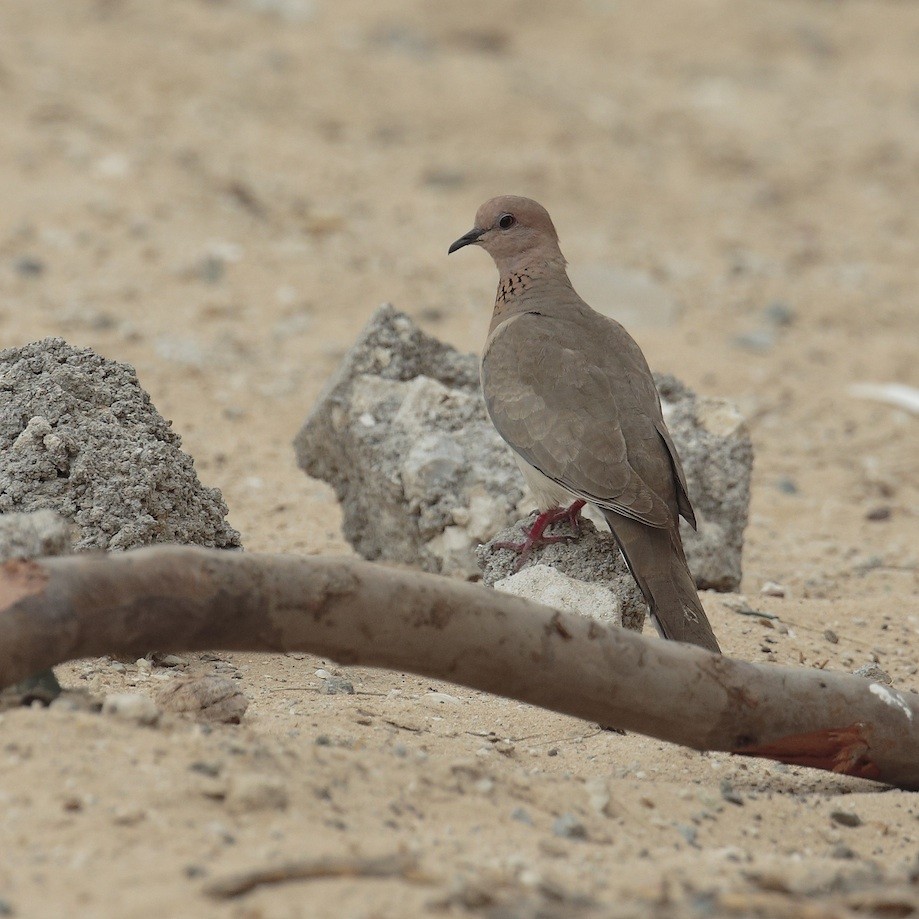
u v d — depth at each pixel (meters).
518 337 10.98
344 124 28.39
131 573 6.68
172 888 5.57
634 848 6.79
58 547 7.45
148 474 9.41
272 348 18.55
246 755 6.82
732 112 33.12
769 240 25.89
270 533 13.41
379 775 7.02
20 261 19.42
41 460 9.31
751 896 5.78
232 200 23.31
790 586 13.12
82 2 31.38
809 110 33.78
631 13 39.12
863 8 41.53
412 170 26.81
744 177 29.23
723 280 23.42
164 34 30.66
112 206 21.77
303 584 6.99
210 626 6.86
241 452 15.61
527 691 7.44
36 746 6.54
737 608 11.70
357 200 24.70
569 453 10.05
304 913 5.46
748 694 7.71
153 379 17.00
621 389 10.43
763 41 38.75
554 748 8.52
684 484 10.16
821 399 19.09
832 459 17.38
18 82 26.14
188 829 6.07
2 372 9.85
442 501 11.48
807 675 7.92
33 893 5.51
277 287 20.39
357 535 12.43
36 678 7.18
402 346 12.20
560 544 10.36
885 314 22.69
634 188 27.73
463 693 9.57
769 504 15.84
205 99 27.69
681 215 26.81
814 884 6.21
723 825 7.35
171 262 20.42
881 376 20.09
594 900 5.86
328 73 30.48
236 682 9.11
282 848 6.00
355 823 6.45
